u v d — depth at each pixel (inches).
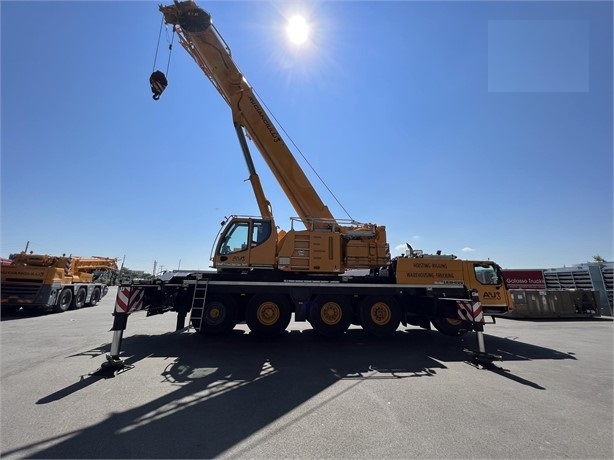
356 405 175.9
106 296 1142.3
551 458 125.2
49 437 136.2
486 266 395.2
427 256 400.8
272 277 373.4
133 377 218.1
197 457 123.3
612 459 125.0
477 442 136.6
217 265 367.2
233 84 404.8
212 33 391.9
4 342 326.0
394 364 263.0
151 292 332.8
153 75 366.3
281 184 415.5
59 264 599.5
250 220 381.4
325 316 359.6
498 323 601.3
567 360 291.3
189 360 264.5
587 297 698.2
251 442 134.9
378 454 126.3
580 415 165.9
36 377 214.1
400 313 369.7
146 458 122.1
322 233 377.7
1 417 154.0
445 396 191.5
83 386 198.5
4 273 539.2
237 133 409.7
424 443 135.2
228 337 363.9
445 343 358.9
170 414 161.5
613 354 318.3
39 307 581.6
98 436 138.0
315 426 150.2
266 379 218.7
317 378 222.7
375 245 392.2
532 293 693.9
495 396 193.0
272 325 351.6
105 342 330.6
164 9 361.1
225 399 182.2
